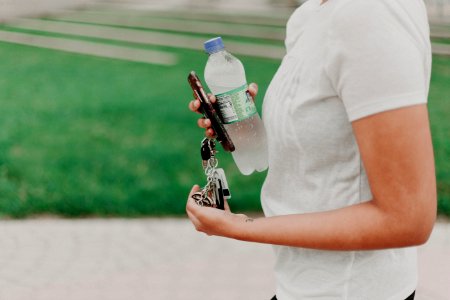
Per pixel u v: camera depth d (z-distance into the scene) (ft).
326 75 3.60
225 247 14.03
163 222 15.72
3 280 12.85
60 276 13.02
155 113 24.53
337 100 3.66
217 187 5.06
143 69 32.35
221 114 5.16
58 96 27.73
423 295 11.59
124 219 16.05
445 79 27.32
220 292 12.09
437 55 31.04
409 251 4.24
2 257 13.94
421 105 3.28
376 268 4.05
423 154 3.27
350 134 3.73
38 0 49.08
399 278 4.14
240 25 43.47
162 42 38.55
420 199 3.30
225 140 5.03
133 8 51.01
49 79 30.94
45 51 37.32
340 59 3.43
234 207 16.62
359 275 4.06
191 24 43.80
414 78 3.27
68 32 42.47
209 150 5.23
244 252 13.74
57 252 14.16
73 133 22.71
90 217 16.29
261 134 5.70
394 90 3.25
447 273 12.42
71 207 16.78
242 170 6.04
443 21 36.17
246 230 4.00
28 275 13.09
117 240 14.73
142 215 16.26
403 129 3.25
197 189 4.98
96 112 25.02
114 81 30.09
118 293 12.23
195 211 4.30
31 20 47.06
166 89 28.25
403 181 3.30
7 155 20.52
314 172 3.97
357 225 3.51
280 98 4.02
